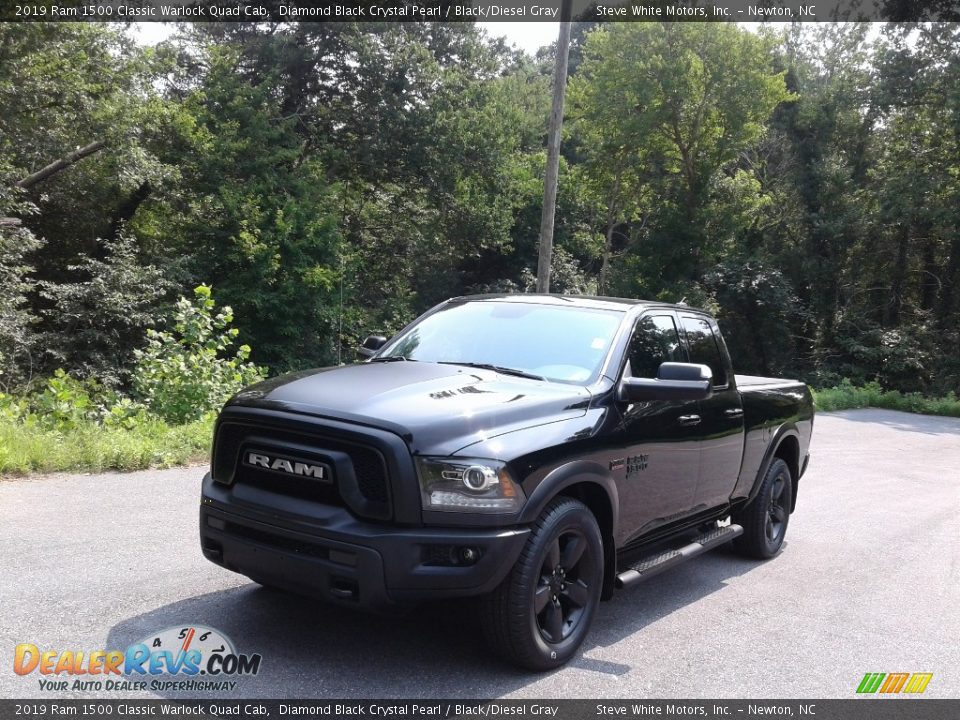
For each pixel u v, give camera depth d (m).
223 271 30.25
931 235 37.66
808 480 10.79
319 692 3.57
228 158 29.31
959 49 35.38
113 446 8.02
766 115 35.66
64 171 25.56
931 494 10.29
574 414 4.22
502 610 3.73
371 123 34.47
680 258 38.03
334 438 3.61
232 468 3.94
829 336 39.44
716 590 5.72
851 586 6.01
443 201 36.66
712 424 5.42
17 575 4.71
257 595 4.67
